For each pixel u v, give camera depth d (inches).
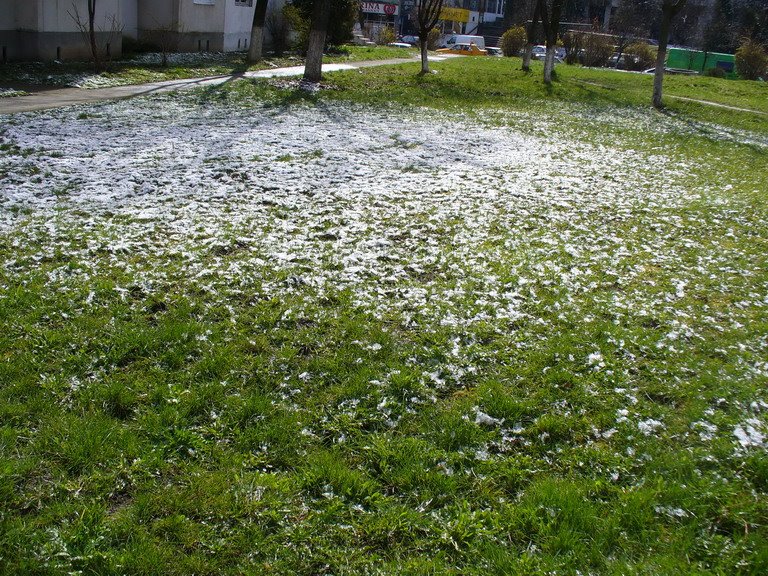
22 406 169.6
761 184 529.3
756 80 1628.9
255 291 248.8
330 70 1073.5
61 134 494.0
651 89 1229.7
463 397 191.0
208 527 138.8
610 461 165.3
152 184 384.8
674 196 462.0
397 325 230.8
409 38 2625.5
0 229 295.0
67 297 231.1
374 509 147.5
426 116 750.5
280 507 145.6
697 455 169.3
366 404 183.6
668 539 142.4
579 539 139.9
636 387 201.8
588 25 2568.9
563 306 253.9
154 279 252.7
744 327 249.0
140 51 1050.1
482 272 283.0
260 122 612.7
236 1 1262.3
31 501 141.8
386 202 382.0
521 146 619.5
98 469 152.3
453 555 136.9
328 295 249.8
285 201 369.1
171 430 166.9
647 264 312.2
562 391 195.5
